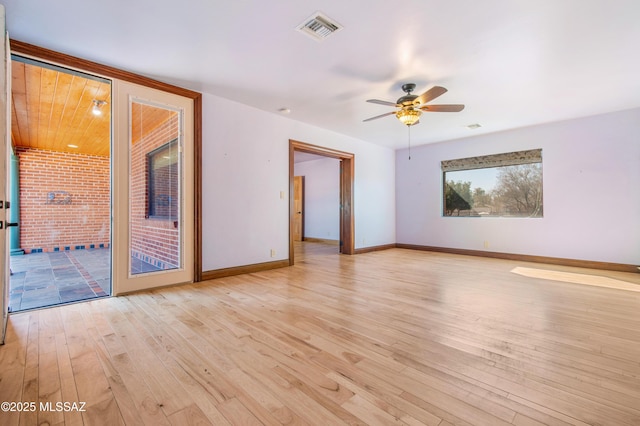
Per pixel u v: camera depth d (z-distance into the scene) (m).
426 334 2.20
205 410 1.36
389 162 7.09
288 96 3.84
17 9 2.13
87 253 6.01
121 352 1.90
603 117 4.58
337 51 2.76
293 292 3.29
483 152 5.83
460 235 6.17
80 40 2.55
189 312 2.63
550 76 3.25
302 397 1.46
